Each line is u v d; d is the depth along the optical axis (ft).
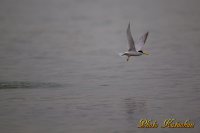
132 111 97.04
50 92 111.55
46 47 182.80
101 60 155.43
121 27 241.35
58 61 153.79
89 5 354.74
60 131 87.35
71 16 290.97
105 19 274.16
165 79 123.65
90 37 210.59
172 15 273.13
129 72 134.31
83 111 97.66
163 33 208.64
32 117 94.63
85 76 129.59
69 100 104.99
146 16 276.00
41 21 268.21
